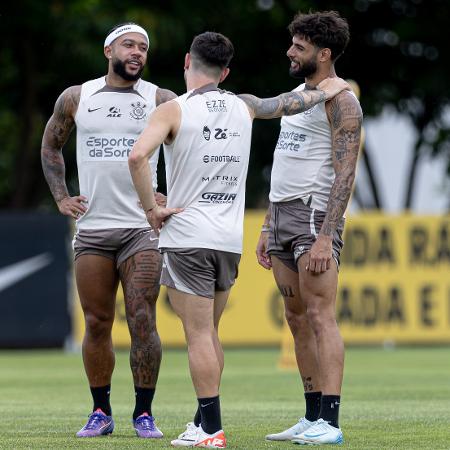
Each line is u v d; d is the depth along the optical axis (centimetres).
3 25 8825
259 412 3344
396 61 10081
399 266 6894
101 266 2766
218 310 2538
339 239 2608
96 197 2750
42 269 6494
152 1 9119
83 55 8731
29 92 9306
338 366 2553
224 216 2459
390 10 9956
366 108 10119
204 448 2405
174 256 2444
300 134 2639
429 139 10288
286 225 2639
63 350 6781
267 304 6738
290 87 9881
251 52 9906
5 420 3133
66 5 8719
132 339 2748
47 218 6494
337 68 10131
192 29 9356
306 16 2634
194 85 2478
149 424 2717
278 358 6231
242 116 2473
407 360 5953
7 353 6719
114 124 2748
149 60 9506
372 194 10944
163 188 8925
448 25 9838
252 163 10056
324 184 2631
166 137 2442
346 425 2928
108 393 2798
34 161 10156
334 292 2589
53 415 3281
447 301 6925
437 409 3394
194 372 2423
